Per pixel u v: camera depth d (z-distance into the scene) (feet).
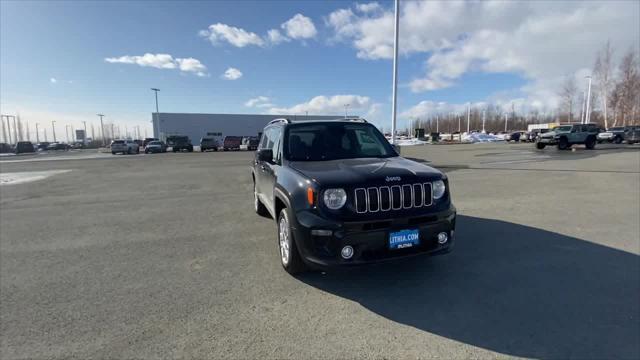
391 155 15.57
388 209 10.97
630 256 14.12
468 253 14.67
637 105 159.94
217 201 28.84
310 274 12.95
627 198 25.73
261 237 18.07
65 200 30.35
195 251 15.94
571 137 81.30
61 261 14.89
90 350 8.52
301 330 9.25
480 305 10.43
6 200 30.81
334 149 15.11
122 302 11.02
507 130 279.28
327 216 10.72
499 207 23.29
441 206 11.63
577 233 17.26
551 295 10.94
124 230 19.90
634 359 7.85
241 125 246.06
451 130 335.47
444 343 8.59
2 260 15.11
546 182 33.88
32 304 10.97
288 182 12.39
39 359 8.20
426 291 11.38
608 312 9.87
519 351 8.23
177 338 8.96
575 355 8.04
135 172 55.62
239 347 8.53
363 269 13.23
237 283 12.32
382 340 8.73
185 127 232.94
